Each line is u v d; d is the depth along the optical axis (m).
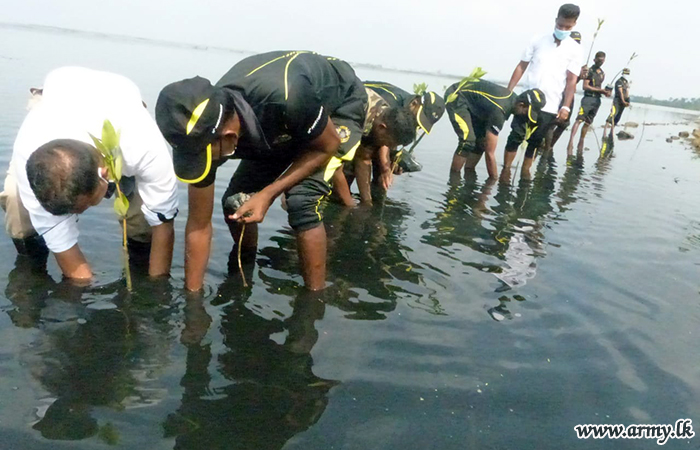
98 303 2.32
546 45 5.98
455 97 5.62
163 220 2.52
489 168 5.60
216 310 2.34
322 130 2.36
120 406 1.68
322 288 2.63
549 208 4.57
